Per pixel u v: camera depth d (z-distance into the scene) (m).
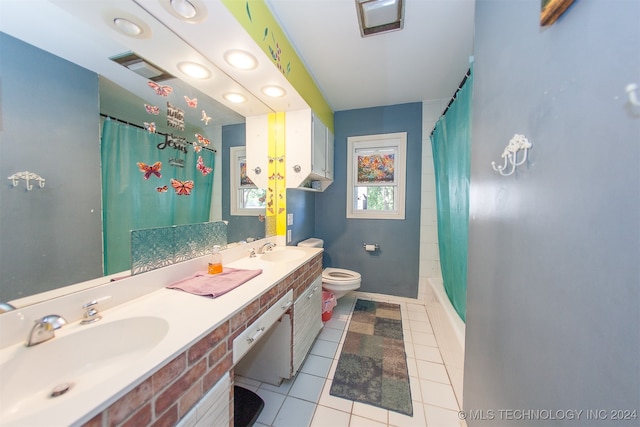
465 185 1.51
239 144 1.74
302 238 2.55
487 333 0.92
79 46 0.85
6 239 0.67
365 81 2.19
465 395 1.17
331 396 1.41
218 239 1.51
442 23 1.48
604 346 0.42
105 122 0.93
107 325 0.78
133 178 1.03
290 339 1.46
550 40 0.57
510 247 0.76
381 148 2.81
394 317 2.38
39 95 0.75
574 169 0.50
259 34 1.20
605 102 0.42
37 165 0.74
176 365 0.67
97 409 0.49
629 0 0.38
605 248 0.42
